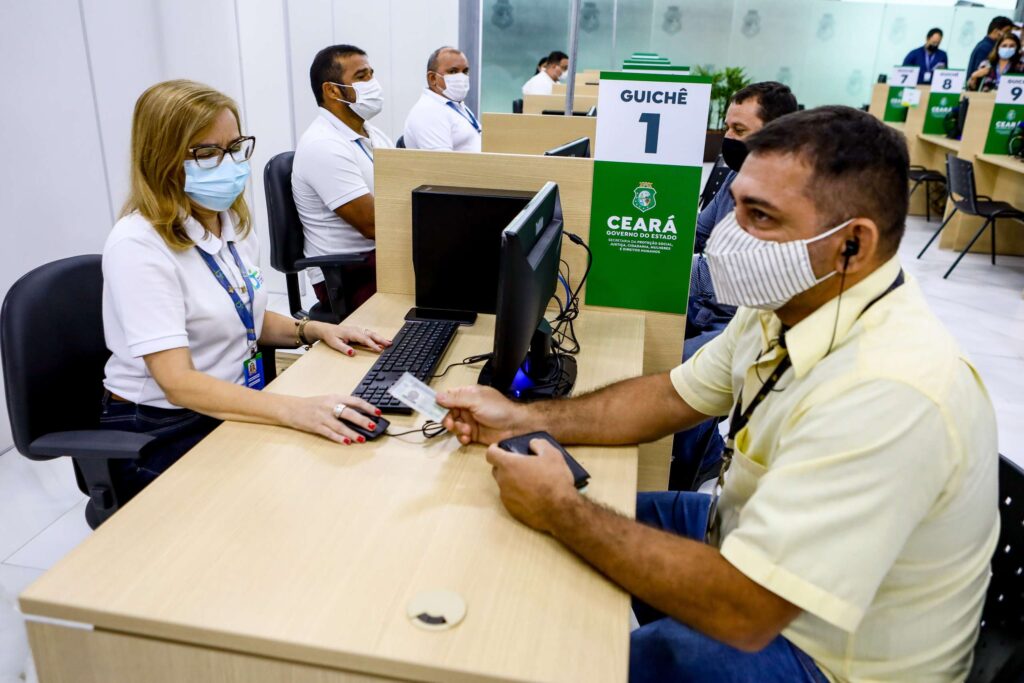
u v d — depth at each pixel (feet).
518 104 19.10
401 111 15.80
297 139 12.97
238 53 12.02
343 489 3.76
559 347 5.62
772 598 2.84
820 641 3.25
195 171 4.82
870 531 2.75
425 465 4.02
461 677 2.69
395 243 6.68
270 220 9.23
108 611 2.90
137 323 4.66
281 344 6.03
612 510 3.29
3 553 6.73
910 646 3.15
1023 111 17.87
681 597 2.96
